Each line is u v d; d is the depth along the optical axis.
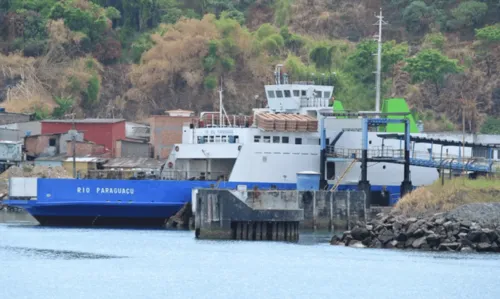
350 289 187.25
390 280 195.50
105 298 177.88
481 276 199.50
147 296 180.00
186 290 184.75
